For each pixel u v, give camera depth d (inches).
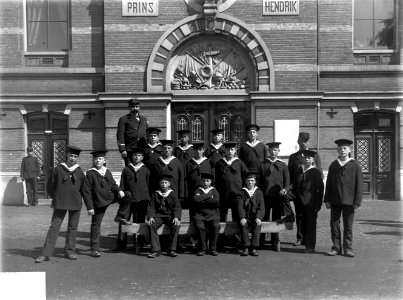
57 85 696.4
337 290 297.1
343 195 378.3
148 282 314.5
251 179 395.2
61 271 341.1
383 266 349.7
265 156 435.5
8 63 695.1
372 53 696.4
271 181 410.9
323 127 690.8
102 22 694.5
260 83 685.3
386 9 703.7
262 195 395.2
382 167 711.7
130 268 348.5
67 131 709.9
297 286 305.1
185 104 700.0
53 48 708.7
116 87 684.1
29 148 688.4
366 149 710.5
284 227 396.5
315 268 346.0
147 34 685.3
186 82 695.1
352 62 692.1
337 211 386.6
